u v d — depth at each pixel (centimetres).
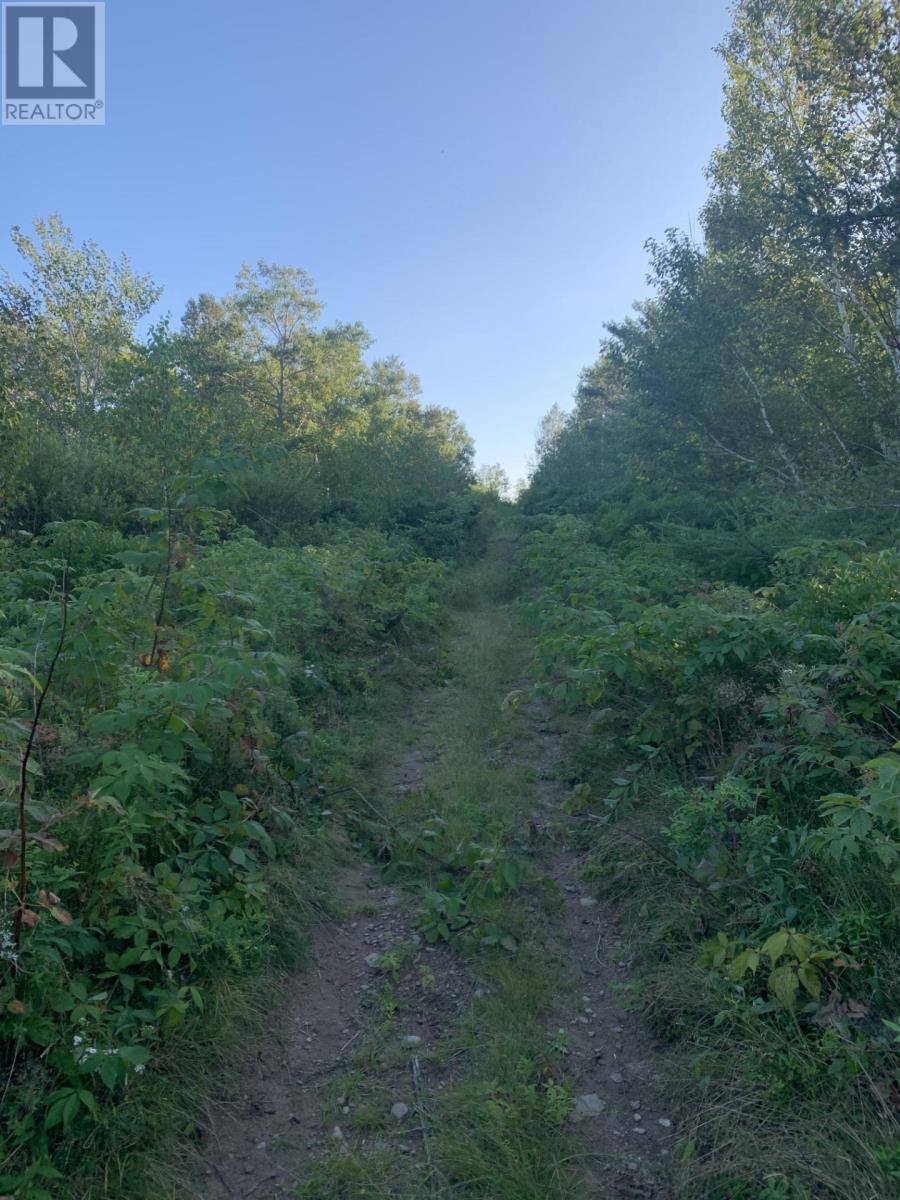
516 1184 242
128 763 303
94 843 302
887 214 1083
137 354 929
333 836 466
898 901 292
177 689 347
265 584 740
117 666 401
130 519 1145
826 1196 218
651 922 366
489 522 2673
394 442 2369
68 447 1261
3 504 1011
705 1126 255
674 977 322
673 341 1503
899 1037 237
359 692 737
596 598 792
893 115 1131
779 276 1364
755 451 1445
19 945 249
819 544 606
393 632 927
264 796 431
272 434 1597
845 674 404
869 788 273
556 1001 334
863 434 1268
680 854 355
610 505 1748
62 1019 253
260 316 3266
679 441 1562
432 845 451
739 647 443
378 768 584
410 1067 296
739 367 1448
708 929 342
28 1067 242
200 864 353
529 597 1195
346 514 1783
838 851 266
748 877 339
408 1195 239
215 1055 288
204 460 440
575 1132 264
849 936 281
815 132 1234
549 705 741
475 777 554
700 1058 279
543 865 448
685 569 895
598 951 368
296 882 400
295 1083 290
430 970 356
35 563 709
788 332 1366
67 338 2564
